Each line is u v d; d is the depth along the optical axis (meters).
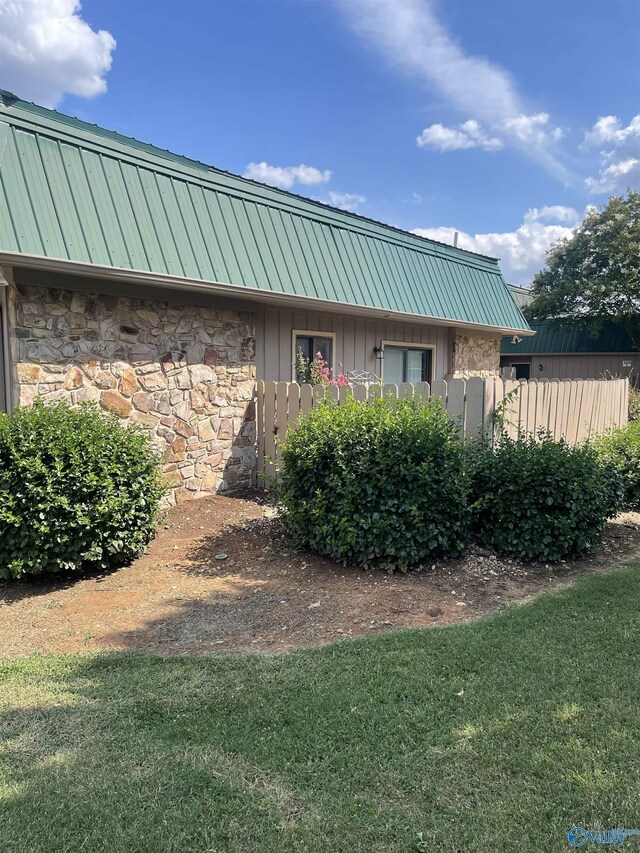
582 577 4.49
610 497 5.29
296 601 4.07
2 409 5.71
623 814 1.95
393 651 3.19
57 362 5.79
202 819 1.97
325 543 4.81
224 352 7.46
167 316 6.77
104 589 4.45
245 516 6.48
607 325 21.41
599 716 2.52
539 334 22.70
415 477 4.51
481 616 3.76
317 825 1.94
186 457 7.05
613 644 3.22
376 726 2.49
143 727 2.54
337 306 8.30
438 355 11.49
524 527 4.76
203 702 2.73
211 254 6.93
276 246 7.92
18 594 4.39
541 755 2.26
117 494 4.68
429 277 10.77
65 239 5.50
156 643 3.49
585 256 21.91
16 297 5.46
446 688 2.79
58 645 3.50
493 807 2.00
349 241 9.32
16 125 5.60
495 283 12.69
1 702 2.78
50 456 4.45
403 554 4.49
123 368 6.35
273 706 2.67
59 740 2.45
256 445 7.95
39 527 4.26
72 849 1.86
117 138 6.57
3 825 1.96
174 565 4.96
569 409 6.96
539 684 2.79
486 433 5.44
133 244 6.10
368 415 4.85
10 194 5.27
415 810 2.00
